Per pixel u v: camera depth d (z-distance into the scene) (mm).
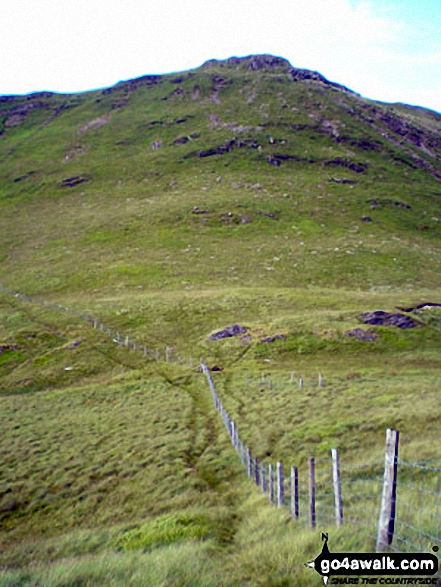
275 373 53938
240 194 151125
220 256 112062
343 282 96375
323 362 58750
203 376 55094
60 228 136875
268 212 138000
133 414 43281
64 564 13969
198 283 96625
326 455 26781
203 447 33469
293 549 12203
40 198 164875
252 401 42875
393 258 110062
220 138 193500
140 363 62875
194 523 18062
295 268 103938
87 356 65562
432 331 66312
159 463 30984
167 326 75000
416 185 172375
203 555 13031
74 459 34031
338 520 14156
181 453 32281
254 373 54750
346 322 69312
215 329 72250
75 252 119812
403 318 68750
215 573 11578
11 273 110688
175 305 82625
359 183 166125
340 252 112500
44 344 70250
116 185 168250
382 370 52875
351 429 30250
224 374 55312
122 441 36500
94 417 43969
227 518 19047
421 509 13344
